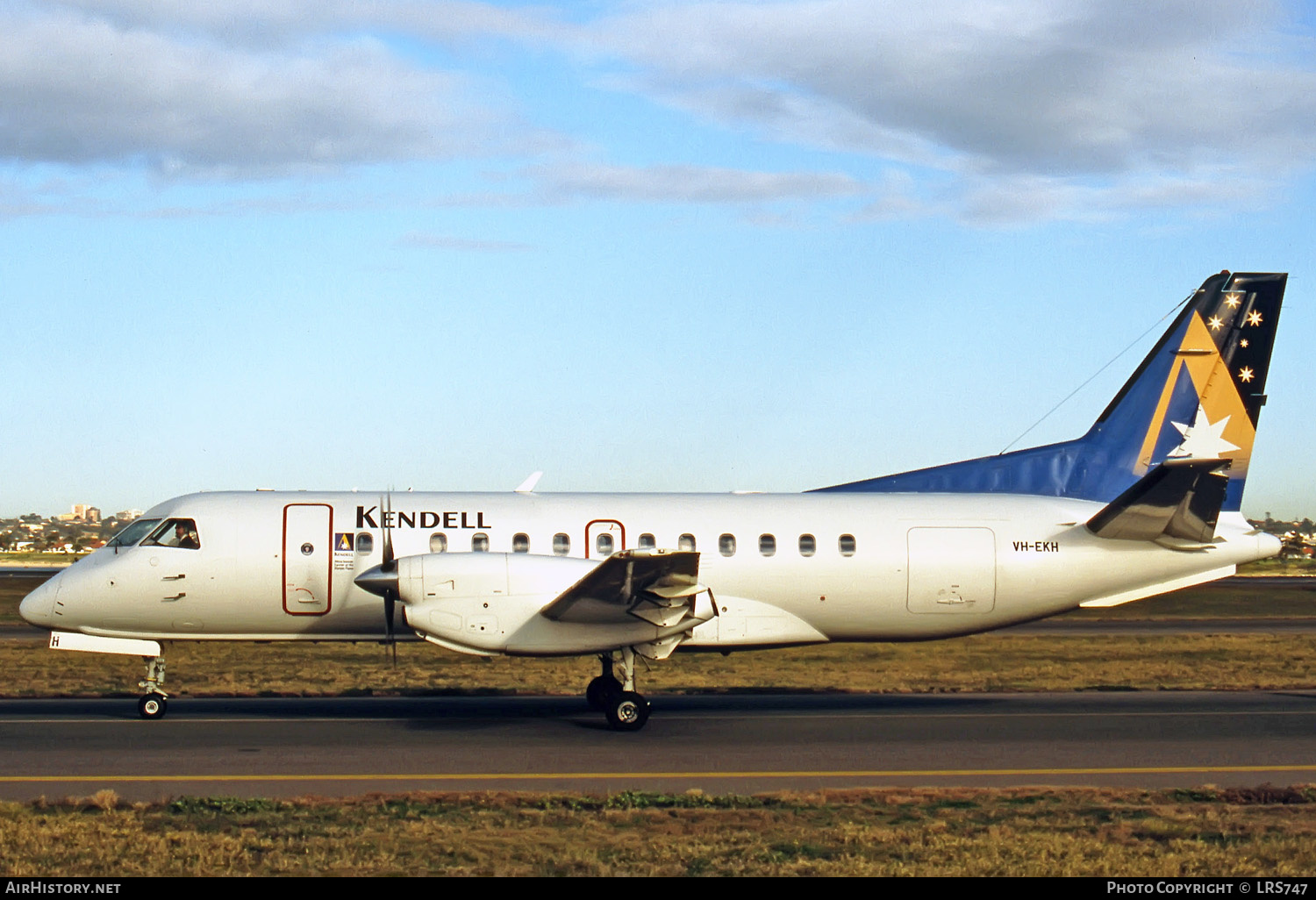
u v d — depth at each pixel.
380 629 20.33
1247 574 96.31
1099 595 21.45
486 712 19.94
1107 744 16.69
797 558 20.59
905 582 20.83
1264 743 16.84
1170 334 22.73
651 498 21.17
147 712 19.14
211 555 19.77
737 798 12.90
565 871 10.19
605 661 20.12
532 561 18.19
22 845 10.79
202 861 10.34
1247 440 22.62
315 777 13.98
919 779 14.16
